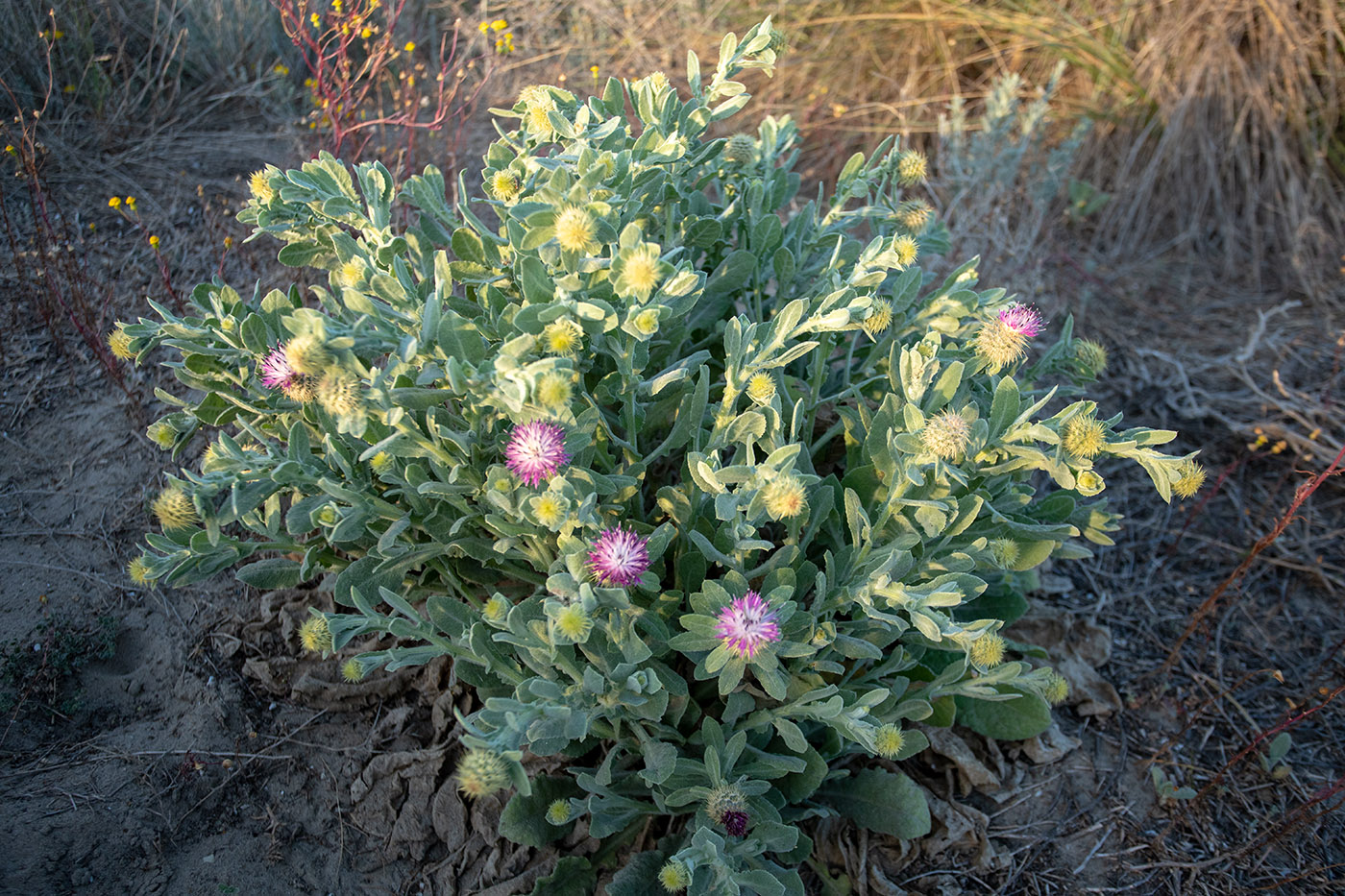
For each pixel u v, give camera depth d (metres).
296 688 2.64
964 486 2.36
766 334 2.29
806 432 2.66
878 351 2.74
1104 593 3.51
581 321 2.10
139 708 2.59
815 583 2.33
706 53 5.55
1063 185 5.39
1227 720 3.09
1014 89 4.77
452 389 1.94
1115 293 4.95
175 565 2.15
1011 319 2.34
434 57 5.20
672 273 2.10
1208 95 5.31
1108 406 4.25
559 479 1.91
